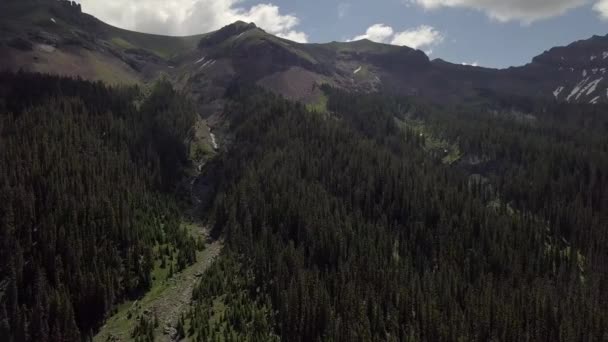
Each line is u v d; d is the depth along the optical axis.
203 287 113.38
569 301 116.25
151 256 122.75
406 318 107.06
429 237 140.62
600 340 106.62
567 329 106.44
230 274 119.00
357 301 106.00
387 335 102.56
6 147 142.75
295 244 136.50
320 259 127.88
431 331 103.06
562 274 134.62
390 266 125.88
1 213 118.50
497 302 110.75
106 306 108.62
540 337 107.12
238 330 99.88
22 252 111.44
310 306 102.94
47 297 103.88
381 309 109.25
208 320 103.25
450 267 127.31
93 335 103.38
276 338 98.56
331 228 133.38
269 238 132.38
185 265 126.69
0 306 101.62
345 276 116.31
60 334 98.69
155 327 102.81
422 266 132.12
